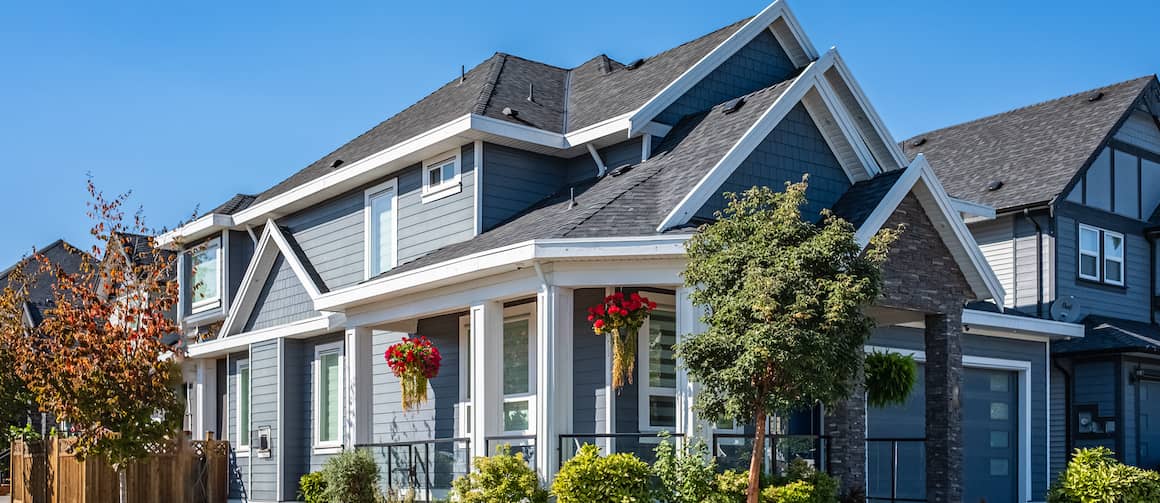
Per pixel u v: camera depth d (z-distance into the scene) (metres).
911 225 15.27
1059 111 26.94
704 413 12.20
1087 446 22.38
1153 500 15.41
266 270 23.02
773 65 20.03
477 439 15.06
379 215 21.02
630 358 14.21
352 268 21.52
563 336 14.27
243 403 23.41
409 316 16.70
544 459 14.09
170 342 26.34
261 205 23.80
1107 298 24.75
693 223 14.52
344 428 20.27
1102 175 25.22
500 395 15.24
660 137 17.97
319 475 18.25
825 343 11.42
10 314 23.47
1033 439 21.73
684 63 19.02
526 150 18.94
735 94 19.27
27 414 25.08
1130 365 22.38
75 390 17.12
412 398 16.61
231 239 25.48
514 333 17.17
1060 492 15.95
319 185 21.73
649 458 14.96
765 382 11.84
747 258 12.02
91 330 17.50
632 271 14.07
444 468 17.48
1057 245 23.67
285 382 21.55
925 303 15.22
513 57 22.41
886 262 14.83
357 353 17.75
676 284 13.95
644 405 15.73
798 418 17.70
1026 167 25.11
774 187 16.03
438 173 19.52
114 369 17.41
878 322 16.44
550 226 15.54
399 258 20.19
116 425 17.36
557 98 20.72
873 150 18.86
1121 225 25.41
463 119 17.88
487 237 17.34
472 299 15.52
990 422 21.22
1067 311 22.89
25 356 19.27
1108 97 26.09
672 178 15.89
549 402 14.12
